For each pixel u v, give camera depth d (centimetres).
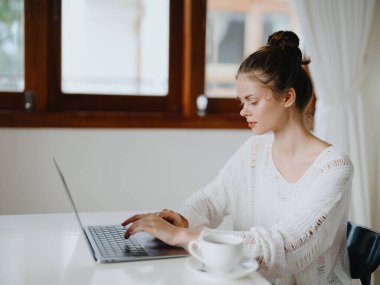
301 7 239
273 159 148
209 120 257
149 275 106
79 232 138
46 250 122
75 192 246
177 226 138
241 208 157
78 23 251
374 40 260
